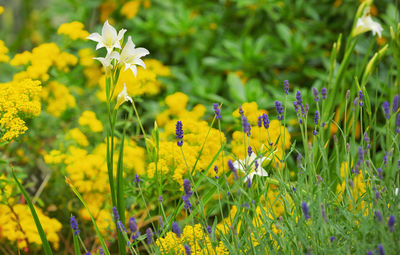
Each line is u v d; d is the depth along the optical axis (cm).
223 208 282
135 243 181
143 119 341
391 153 185
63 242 298
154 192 267
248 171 181
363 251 152
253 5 451
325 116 258
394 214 166
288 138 247
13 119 215
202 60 432
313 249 165
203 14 482
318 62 421
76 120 339
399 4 390
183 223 242
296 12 446
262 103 344
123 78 287
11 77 352
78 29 313
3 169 312
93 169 272
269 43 448
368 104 222
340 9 414
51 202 308
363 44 366
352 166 220
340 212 178
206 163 246
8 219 250
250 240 170
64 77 333
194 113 320
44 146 333
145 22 469
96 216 278
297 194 186
